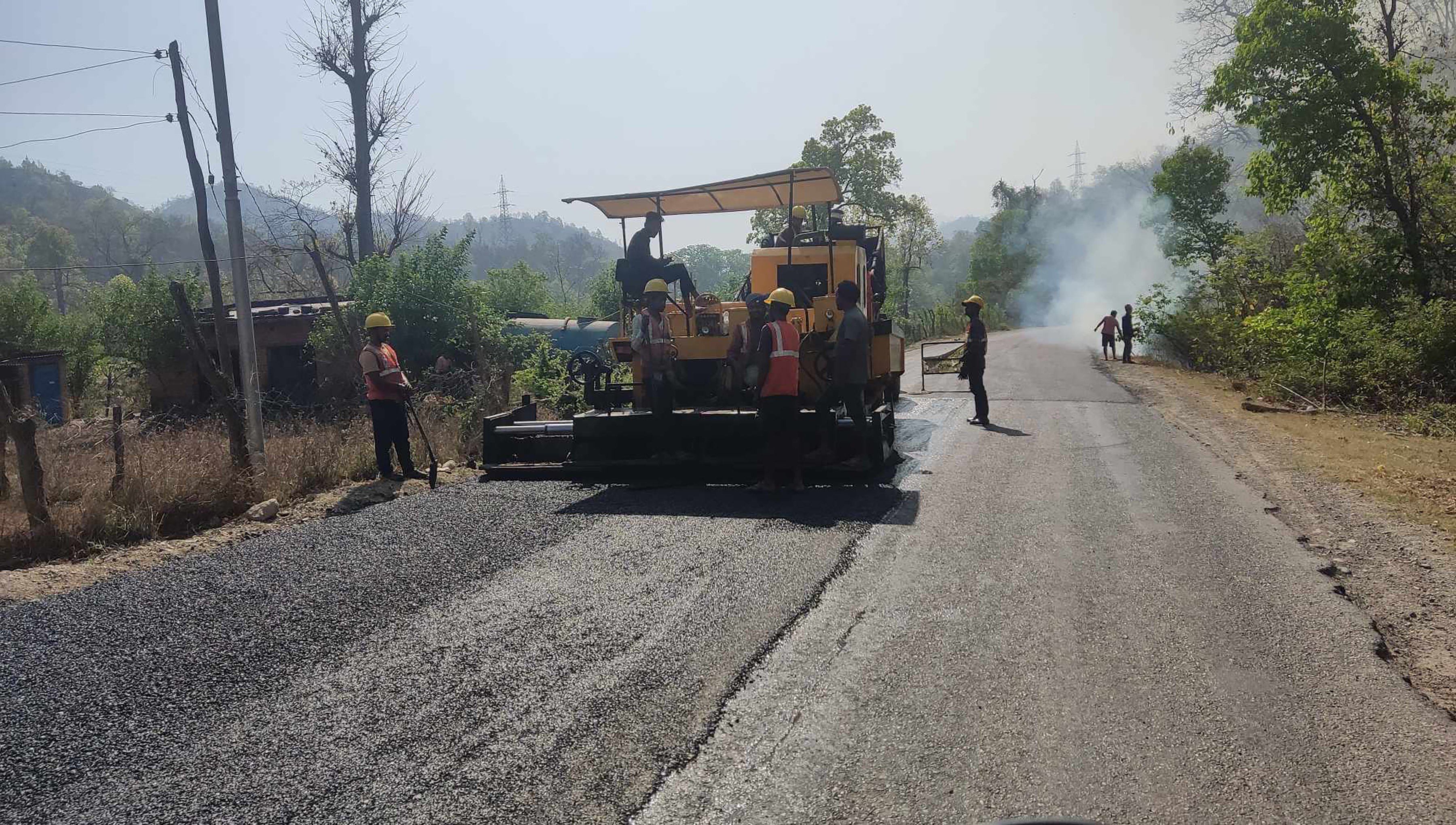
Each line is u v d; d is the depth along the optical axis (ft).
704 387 32.24
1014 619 16.46
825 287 34.09
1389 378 49.08
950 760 11.55
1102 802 10.59
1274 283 74.69
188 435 34.22
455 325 60.85
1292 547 21.26
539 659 14.80
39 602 18.52
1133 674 14.08
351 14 93.30
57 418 73.67
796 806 10.54
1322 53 53.83
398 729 12.50
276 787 11.06
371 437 34.68
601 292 112.88
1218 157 96.37
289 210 94.27
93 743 12.30
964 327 189.37
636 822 10.22
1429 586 18.83
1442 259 53.78
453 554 21.02
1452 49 70.23
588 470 30.25
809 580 18.72
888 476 30.07
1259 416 46.83
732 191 32.45
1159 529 22.80
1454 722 12.64
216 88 32.83
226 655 15.30
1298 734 12.20
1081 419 45.32
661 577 19.03
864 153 156.15
